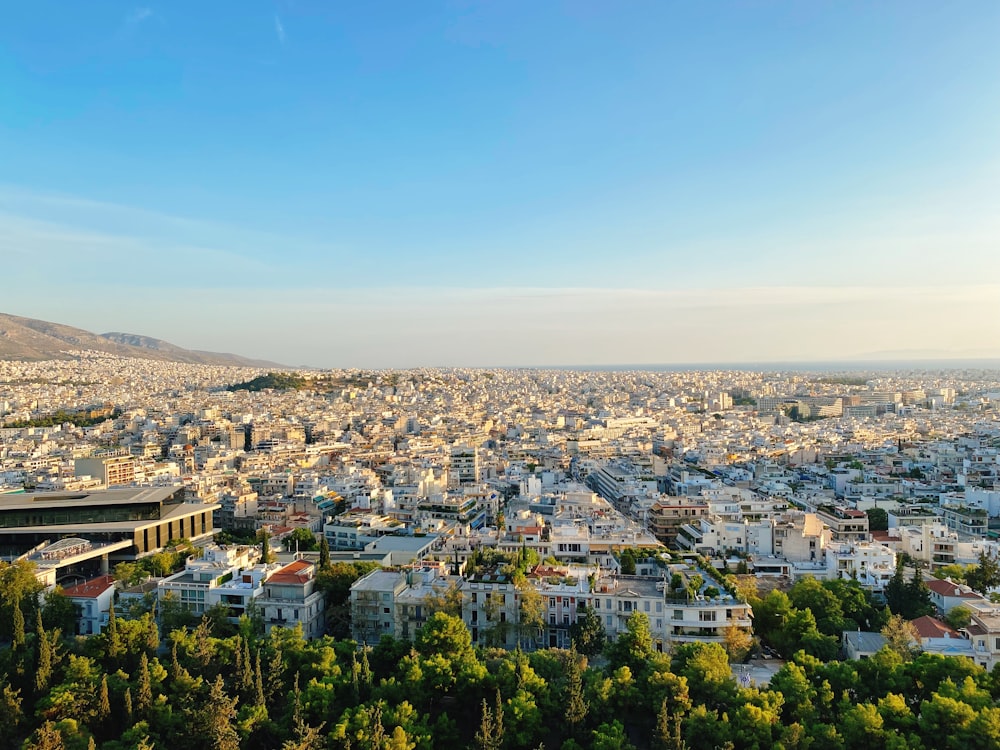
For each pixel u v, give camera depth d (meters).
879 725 170.25
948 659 195.50
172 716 183.25
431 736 179.25
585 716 185.75
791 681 189.38
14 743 182.12
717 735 172.88
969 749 162.25
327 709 187.00
